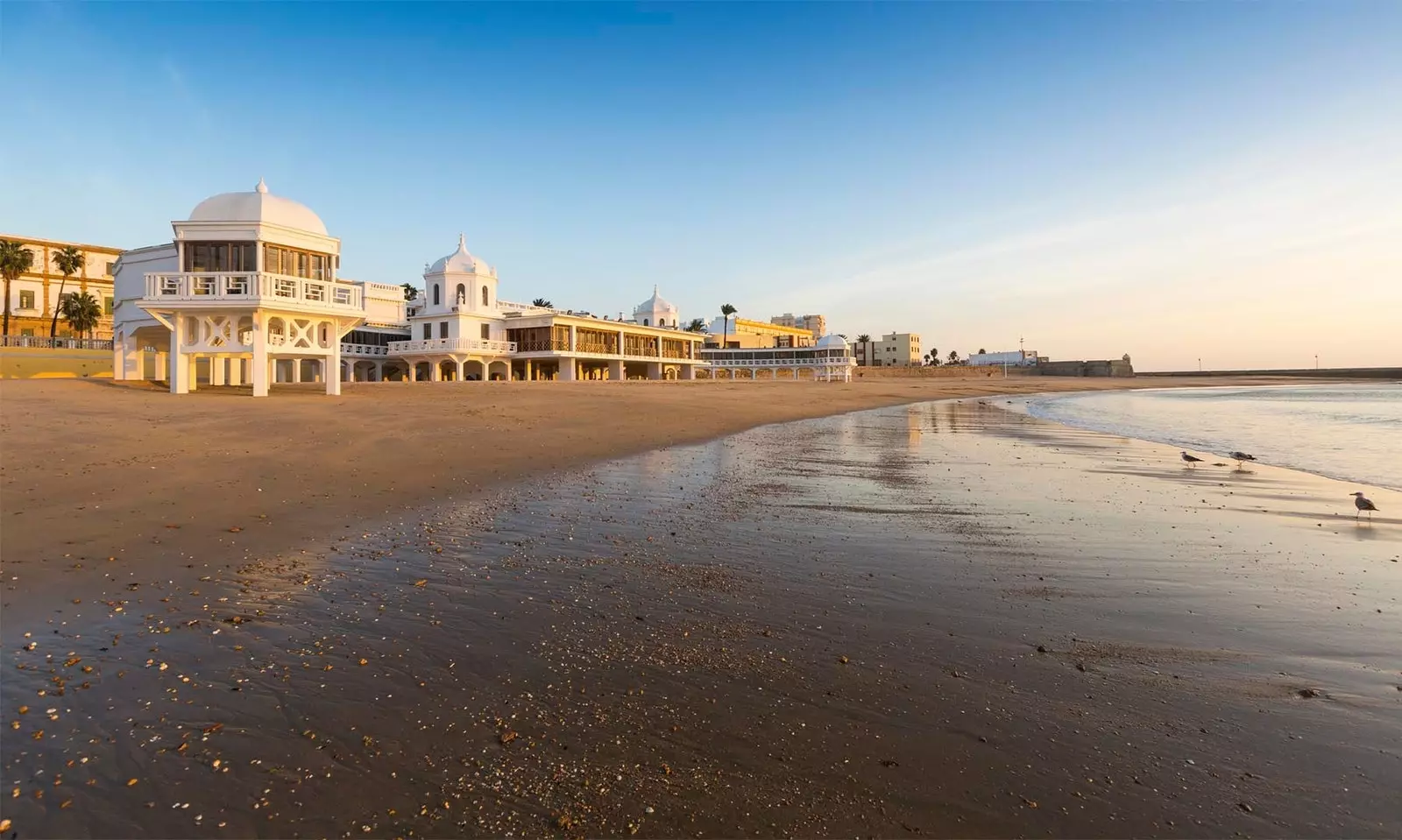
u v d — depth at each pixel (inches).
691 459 716.0
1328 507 497.7
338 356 1106.1
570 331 2770.7
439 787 156.9
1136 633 253.1
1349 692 207.5
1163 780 161.6
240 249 1010.1
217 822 144.2
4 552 309.6
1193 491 560.1
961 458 772.6
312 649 227.6
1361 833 143.3
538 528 395.2
